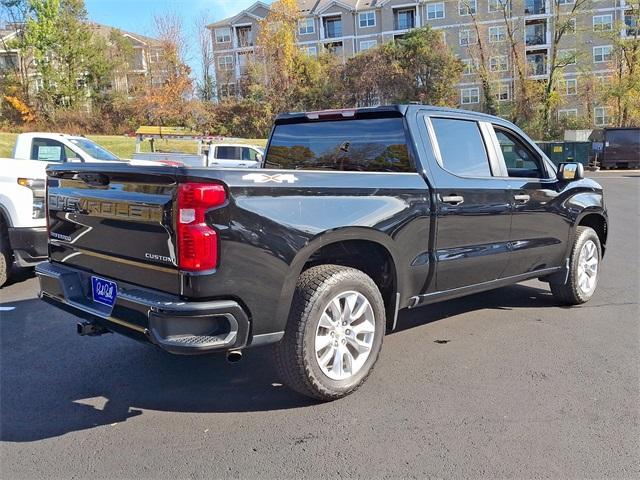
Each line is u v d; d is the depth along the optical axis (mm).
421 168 4340
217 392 4000
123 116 48375
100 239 3715
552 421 3518
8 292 6875
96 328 3820
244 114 50500
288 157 5266
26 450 3238
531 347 4855
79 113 47781
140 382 4191
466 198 4574
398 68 47875
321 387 3668
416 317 5789
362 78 48594
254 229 3279
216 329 3227
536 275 5543
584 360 4539
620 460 3074
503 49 52688
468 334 5219
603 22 54000
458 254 4570
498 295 6637
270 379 4223
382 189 3973
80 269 3967
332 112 4910
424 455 3139
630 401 3791
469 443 3262
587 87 49000
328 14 61562
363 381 3943
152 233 3314
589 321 5586
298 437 3350
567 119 49250
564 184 5715
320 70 51594
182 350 3105
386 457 3121
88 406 3799
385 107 4539
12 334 5301
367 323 3908
